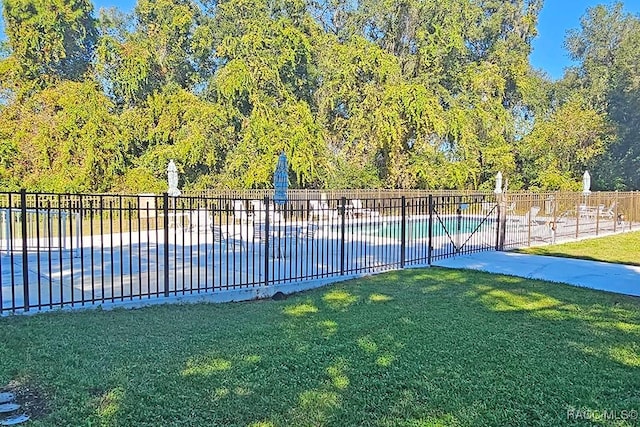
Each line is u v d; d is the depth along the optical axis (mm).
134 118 24141
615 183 26625
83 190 21328
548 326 5121
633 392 3479
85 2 26438
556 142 27578
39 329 4656
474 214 12805
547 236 13758
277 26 25406
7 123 21797
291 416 3033
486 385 3562
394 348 4355
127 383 3434
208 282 7133
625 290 7004
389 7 27984
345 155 26219
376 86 25891
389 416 3070
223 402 3195
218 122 23734
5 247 9820
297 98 26844
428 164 26141
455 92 29141
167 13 27109
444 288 7078
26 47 23781
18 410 2975
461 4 29375
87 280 7109
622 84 27375
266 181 22656
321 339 4605
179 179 23641
